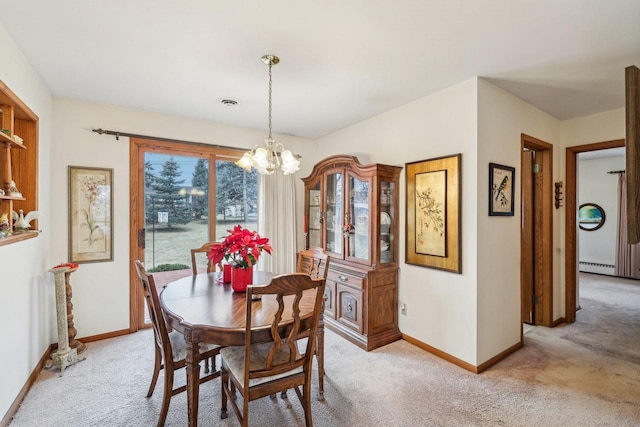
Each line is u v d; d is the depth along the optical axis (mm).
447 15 1680
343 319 3203
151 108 3242
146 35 1898
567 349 2865
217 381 2350
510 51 2064
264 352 1837
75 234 2936
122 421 1869
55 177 2846
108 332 3092
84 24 1780
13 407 1917
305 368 1733
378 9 1634
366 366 2549
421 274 2906
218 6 1616
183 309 1821
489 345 2557
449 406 2020
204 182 3725
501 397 2113
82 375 2381
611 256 6117
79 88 2707
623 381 2309
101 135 3070
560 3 1565
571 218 3555
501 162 2695
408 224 3027
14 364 1942
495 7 1605
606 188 6195
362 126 3682
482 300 2498
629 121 1514
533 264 3543
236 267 2184
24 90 2127
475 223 2465
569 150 3531
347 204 3324
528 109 3045
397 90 2752
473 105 2484
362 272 2959
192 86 2672
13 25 1781
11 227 2051
